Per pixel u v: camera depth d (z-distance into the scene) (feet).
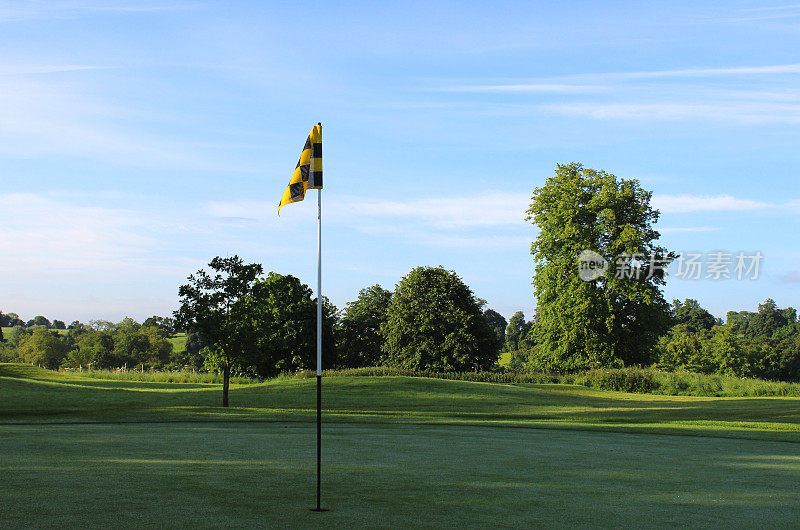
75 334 506.89
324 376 165.58
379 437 55.06
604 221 168.86
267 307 106.01
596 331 165.89
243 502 27.81
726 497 31.09
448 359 221.87
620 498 30.48
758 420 86.63
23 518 24.12
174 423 67.41
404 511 27.02
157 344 415.85
